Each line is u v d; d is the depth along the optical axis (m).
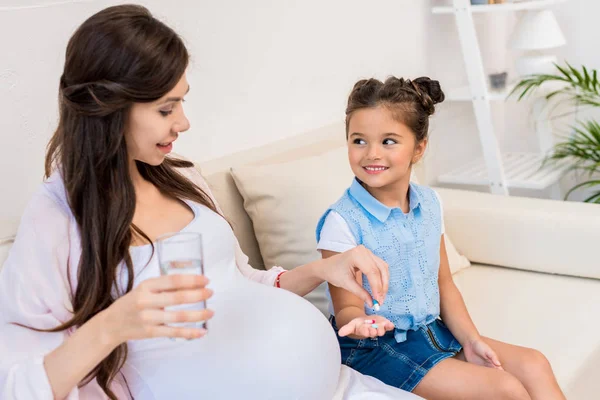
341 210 1.58
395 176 1.54
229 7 2.08
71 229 1.23
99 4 1.72
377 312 1.55
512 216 2.16
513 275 2.16
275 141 2.24
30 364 1.09
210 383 1.22
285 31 2.29
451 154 3.24
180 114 1.27
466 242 2.24
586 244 2.07
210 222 1.39
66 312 1.20
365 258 1.38
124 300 1.04
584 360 1.69
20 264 1.19
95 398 1.22
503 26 3.53
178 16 1.93
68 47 1.20
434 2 3.03
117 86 1.16
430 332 1.58
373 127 1.52
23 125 1.58
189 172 1.53
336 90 2.55
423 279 1.59
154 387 1.24
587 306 1.93
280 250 1.85
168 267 1.05
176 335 1.02
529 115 3.51
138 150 1.25
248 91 2.18
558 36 2.98
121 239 1.22
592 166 3.17
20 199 1.58
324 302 1.83
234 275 1.41
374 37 2.70
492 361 1.53
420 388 1.49
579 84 2.91
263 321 1.29
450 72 3.22
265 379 1.22
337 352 1.36
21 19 1.55
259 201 1.86
